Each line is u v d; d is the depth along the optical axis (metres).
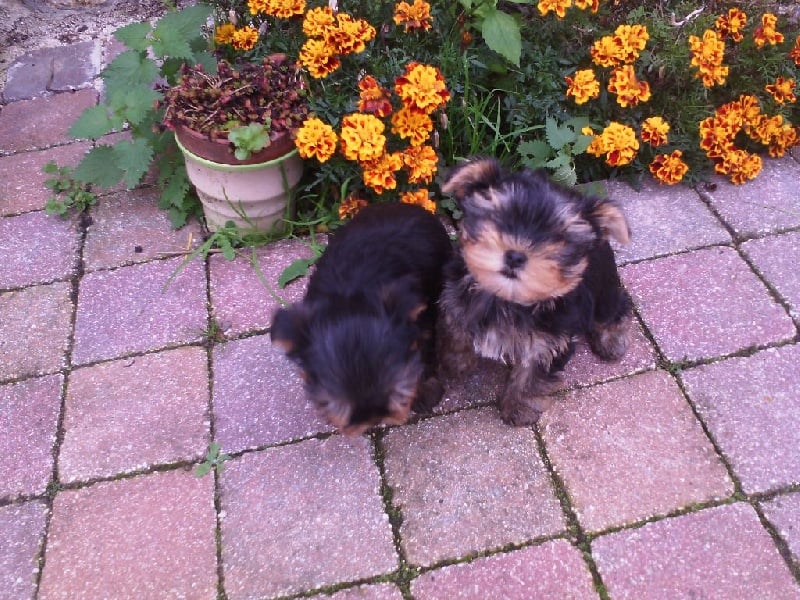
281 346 0.72
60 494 0.81
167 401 0.87
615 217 0.71
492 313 0.75
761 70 1.07
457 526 0.78
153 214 1.06
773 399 0.85
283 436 0.84
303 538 0.78
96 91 1.25
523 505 0.79
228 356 0.91
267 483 0.81
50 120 1.20
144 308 0.95
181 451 0.83
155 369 0.90
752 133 1.07
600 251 0.78
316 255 1.00
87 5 1.42
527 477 0.81
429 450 0.83
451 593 0.74
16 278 0.99
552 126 1.00
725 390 0.86
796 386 0.86
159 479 0.82
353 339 0.69
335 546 0.77
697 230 1.01
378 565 0.76
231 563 0.76
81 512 0.79
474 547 0.76
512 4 1.10
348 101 1.01
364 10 1.04
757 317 0.92
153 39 0.99
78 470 0.82
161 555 0.77
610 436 0.83
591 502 0.79
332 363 0.69
